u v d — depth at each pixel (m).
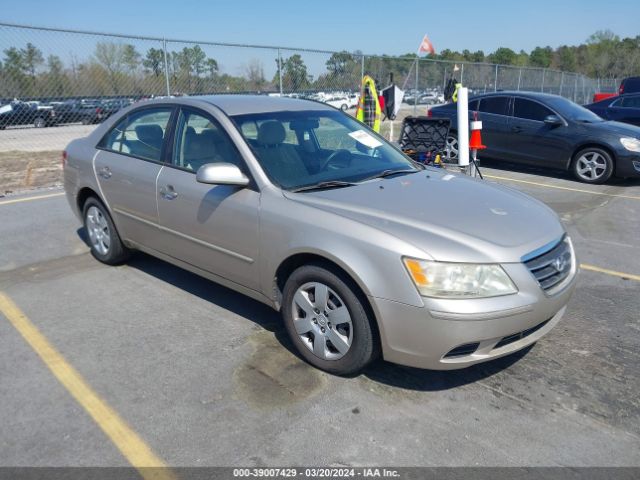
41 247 5.43
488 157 10.48
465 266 2.67
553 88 25.42
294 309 3.24
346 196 3.24
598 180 9.00
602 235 6.07
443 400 2.92
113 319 3.86
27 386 3.03
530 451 2.54
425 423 2.73
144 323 3.79
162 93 10.66
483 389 3.03
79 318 3.87
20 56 9.54
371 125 10.60
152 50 10.27
